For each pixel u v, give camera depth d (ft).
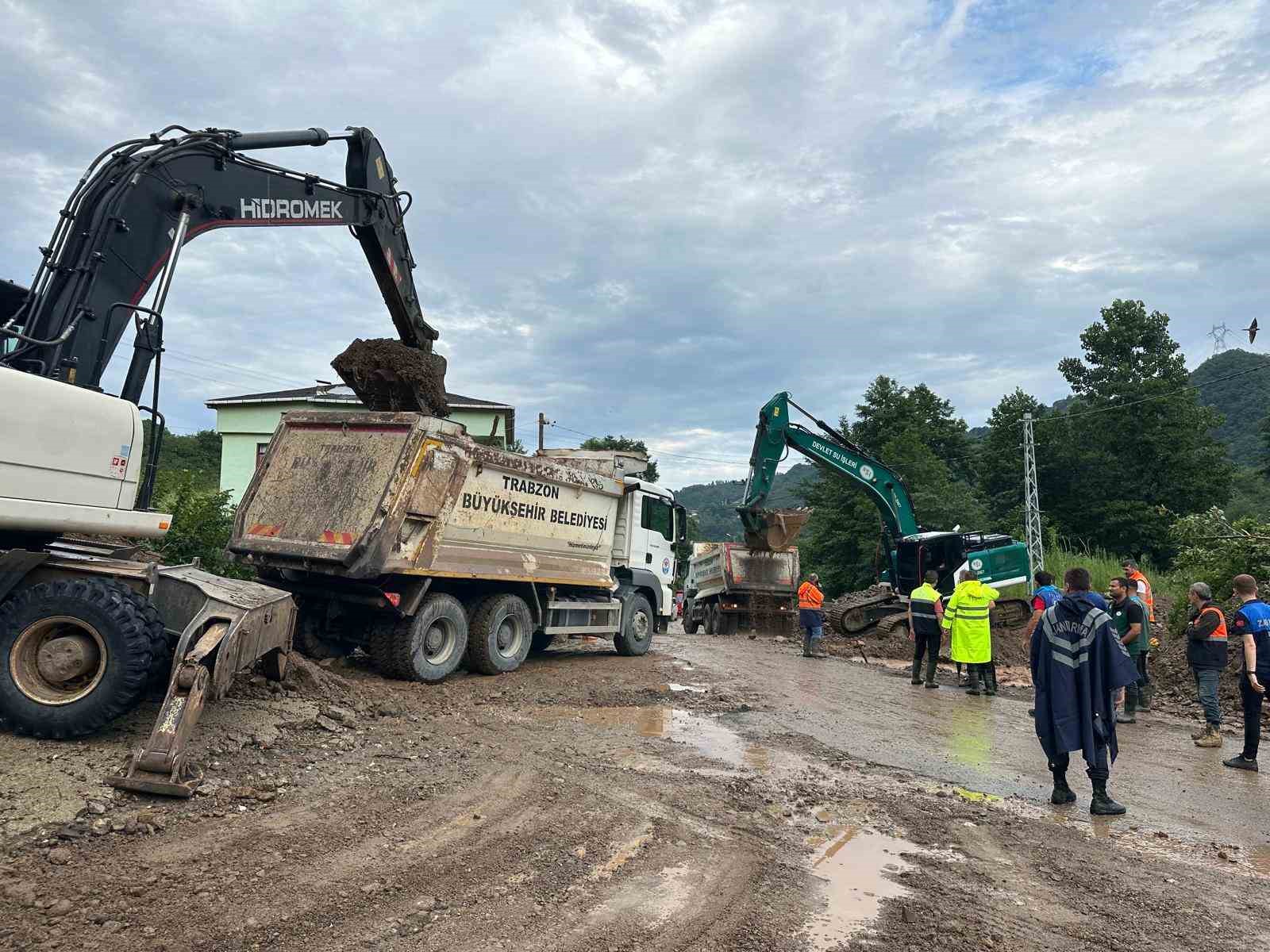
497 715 26.63
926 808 19.42
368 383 31.76
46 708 17.26
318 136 25.94
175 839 13.94
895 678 45.96
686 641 63.31
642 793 18.93
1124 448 151.94
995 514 168.66
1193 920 13.71
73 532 18.97
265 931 11.07
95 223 20.03
